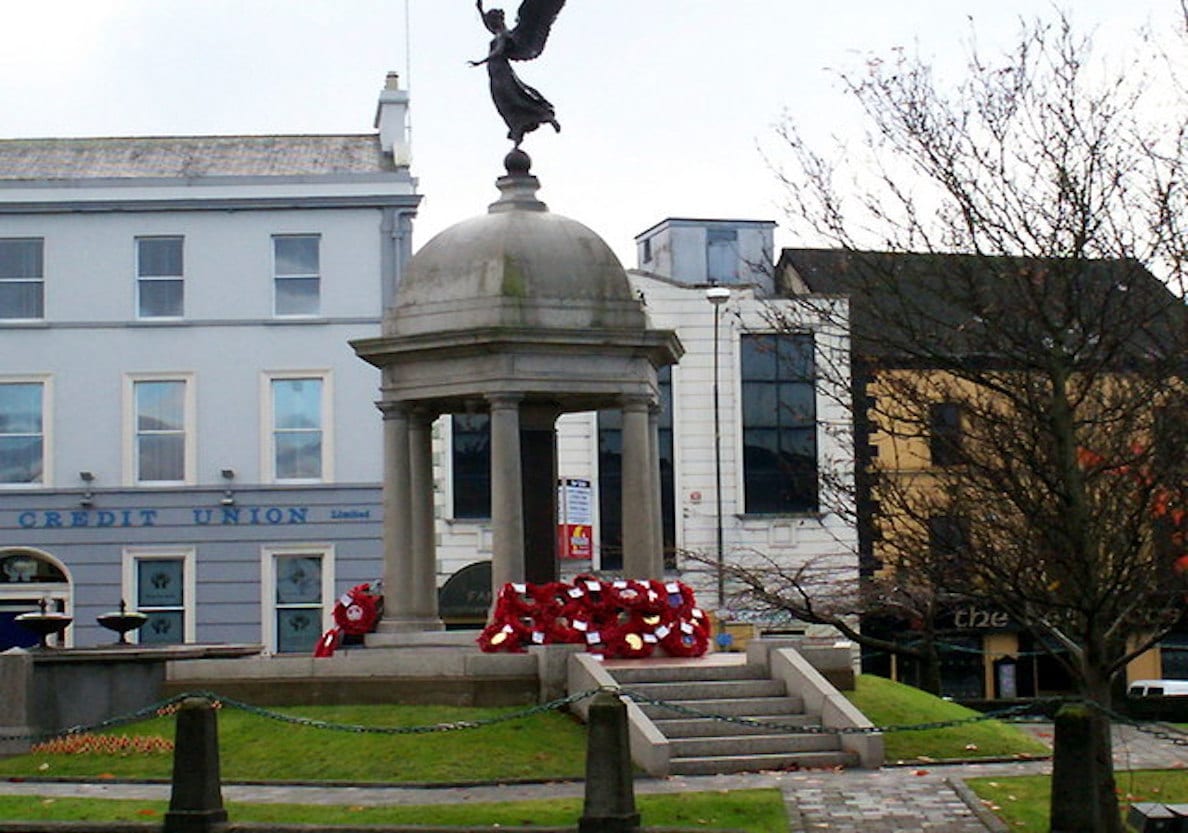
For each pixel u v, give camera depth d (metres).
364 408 50.97
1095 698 20.36
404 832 19.80
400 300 29.73
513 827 19.97
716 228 68.00
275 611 50.78
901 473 29.69
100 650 28.47
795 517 58.22
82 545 50.72
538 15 30.95
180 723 20.45
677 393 59.47
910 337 21.33
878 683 30.94
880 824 20.88
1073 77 38.94
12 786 24.36
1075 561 19.55
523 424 30.95
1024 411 20.16
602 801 19.58
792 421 59.38
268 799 22.70
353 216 51.25
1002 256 21.11
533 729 25.80
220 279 51.16
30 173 52.47
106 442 50.88
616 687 23.84
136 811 21.45
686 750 24.81
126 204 50.97
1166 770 26.11
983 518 22.08
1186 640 60.62
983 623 58.66
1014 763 25.72
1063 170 20.62
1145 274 20.55
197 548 50.69
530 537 30.77
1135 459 19.72
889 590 44.78
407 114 53.94
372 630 30.56
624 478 29.66
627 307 29.34
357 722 26.27
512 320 28.72
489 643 27.70
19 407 51.00
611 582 29.05
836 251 23.81
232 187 51.06
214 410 50.97
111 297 51.06
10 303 51.19
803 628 55.91
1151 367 20.48
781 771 24.67
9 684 26.94
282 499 50.84
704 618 29.67
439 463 56.91
